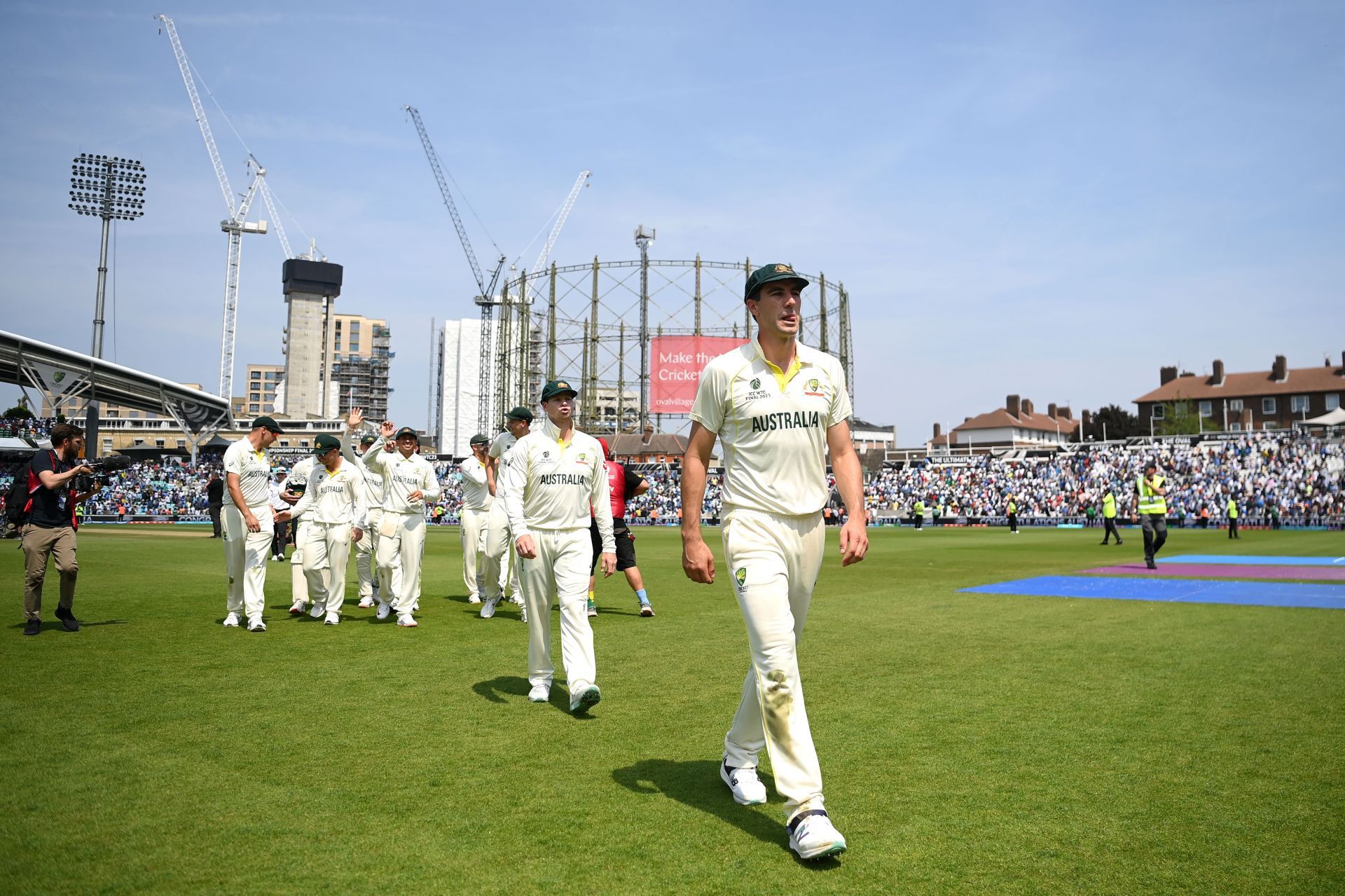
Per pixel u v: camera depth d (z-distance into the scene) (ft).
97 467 30.01
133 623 31.14
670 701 19.45
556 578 19.70
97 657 24.44
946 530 144.05
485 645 27.22
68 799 12.71
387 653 25.67
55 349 149.07
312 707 18.69
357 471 32.60
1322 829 11.61
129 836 11.32
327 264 461.37
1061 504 171.53
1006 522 173.68
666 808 12.55
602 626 31.17
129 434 291.17
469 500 39.50
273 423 30.60
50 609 34.45
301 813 12.21
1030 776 13.88
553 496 19.67
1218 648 25.72
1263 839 11.28
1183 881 10.04
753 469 12.63
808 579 13.03
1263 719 17.33
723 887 9.89
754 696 13.07
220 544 78.07
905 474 200.54
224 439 244.63
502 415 173.88
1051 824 11.82
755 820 12.16
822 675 21.77
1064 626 30.40
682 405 154.51
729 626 30.94
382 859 10.63
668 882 10.04
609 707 18.85
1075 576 51.26
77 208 167.94
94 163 168.45
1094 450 203.00
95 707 18.49
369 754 15.11
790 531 12.61
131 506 165.78
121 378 163.94
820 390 12.76
